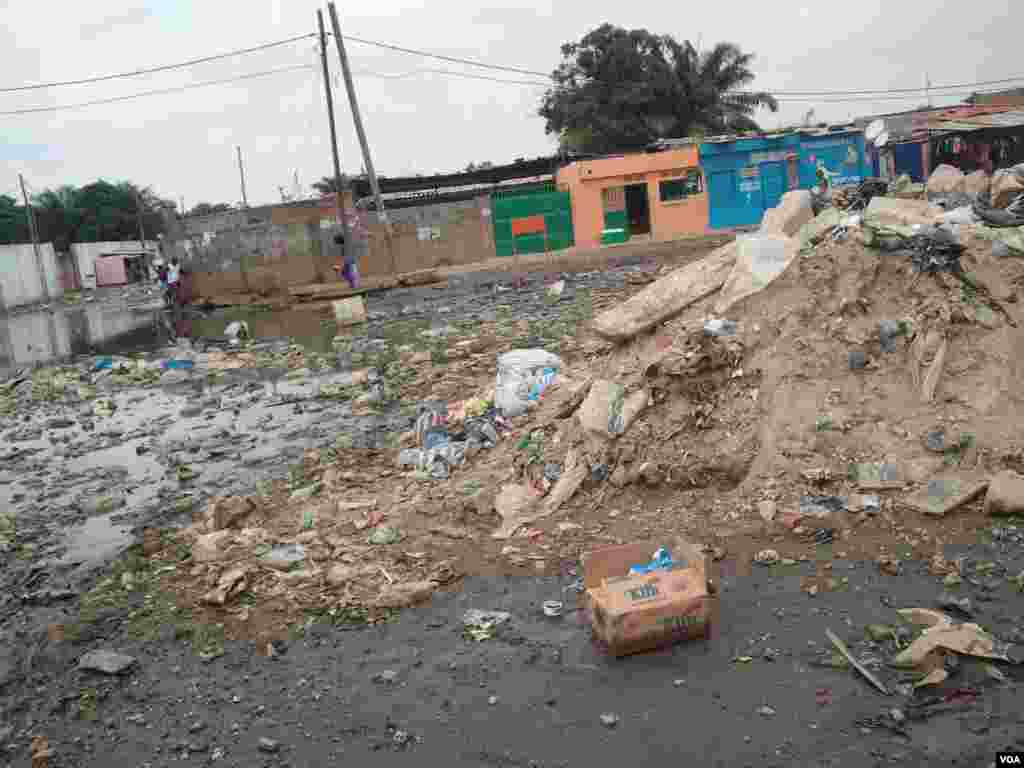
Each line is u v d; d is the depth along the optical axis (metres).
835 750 3.30
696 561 4.29
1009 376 5.66
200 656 4.72
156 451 9.84
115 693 4.46
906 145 31.78
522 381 7.81
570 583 5.00
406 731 3.79
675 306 7.36
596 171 31.61
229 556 5.94
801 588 4.58
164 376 14.89
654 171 31.88
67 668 4.80
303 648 4.67
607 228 32.12
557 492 6.07
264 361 15.55
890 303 6.28
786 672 3.86
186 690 4.40
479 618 4.72
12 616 5.66
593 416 6.42
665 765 3.34
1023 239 6.19
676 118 44.94
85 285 59.12
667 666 4.04
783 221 8.37
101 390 14.69
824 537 5.04
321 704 4.10
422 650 4.48
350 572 5.44
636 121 44.12
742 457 5.82
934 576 4.53
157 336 22.89
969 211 6.96
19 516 7.96
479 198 31.41
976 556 4.64
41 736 4.15
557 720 3.72
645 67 43.72
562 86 45.75
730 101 45.94
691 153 31.72
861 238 6.61
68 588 6.00
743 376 6.28
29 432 11.88
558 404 7.27
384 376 12.41
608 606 4.10
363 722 3.90
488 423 7.50
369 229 30.38
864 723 3.44
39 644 5.14
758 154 32.09
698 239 29.45
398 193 39.78
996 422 5.49
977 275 6.09
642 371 6.71
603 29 44.38
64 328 30.06
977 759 3.15
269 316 24.28
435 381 11.28
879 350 6.06
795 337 6.26
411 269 31.06
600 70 44.75
